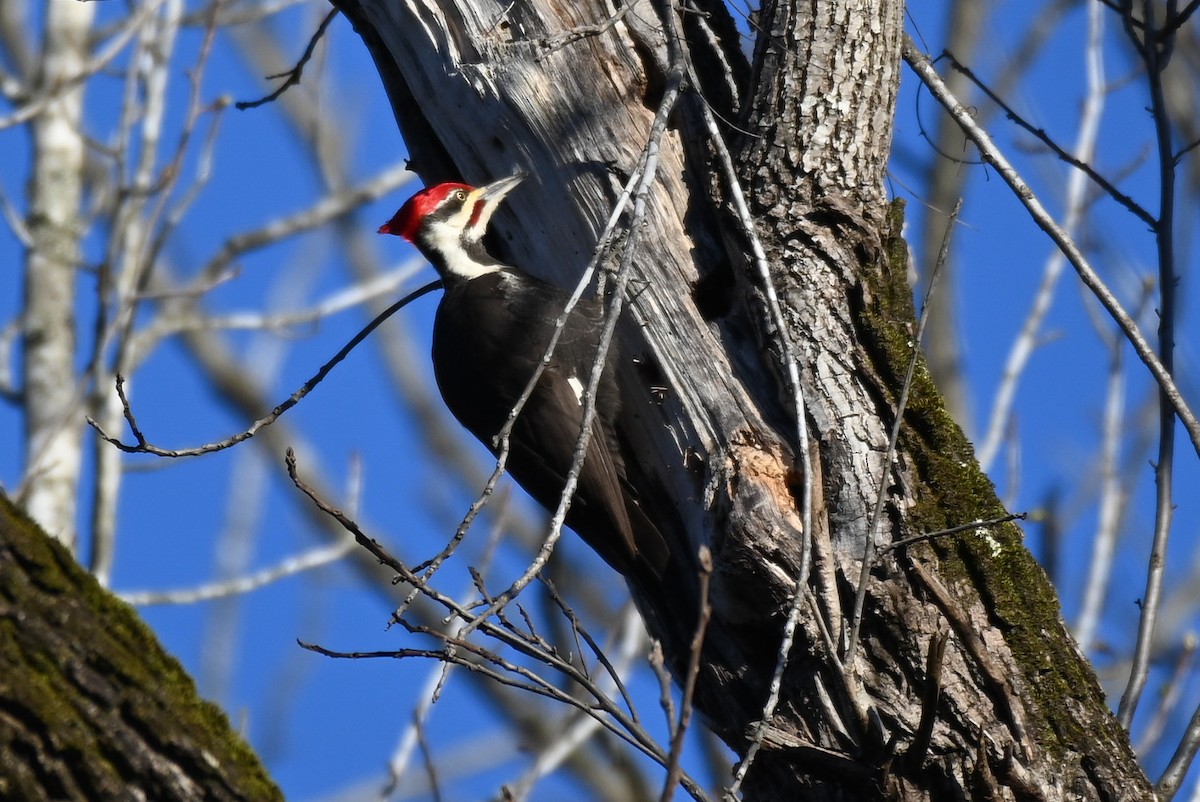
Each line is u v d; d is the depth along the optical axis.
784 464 8.34
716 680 8.53
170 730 5.58
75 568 5.64
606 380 9.26
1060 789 7.82
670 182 9.03
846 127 8.69
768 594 8.09
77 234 13.98
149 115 12.70
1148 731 10.94
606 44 9.23
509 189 9.55
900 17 8.97
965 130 8.37
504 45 9.14
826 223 8.58
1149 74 8.98
